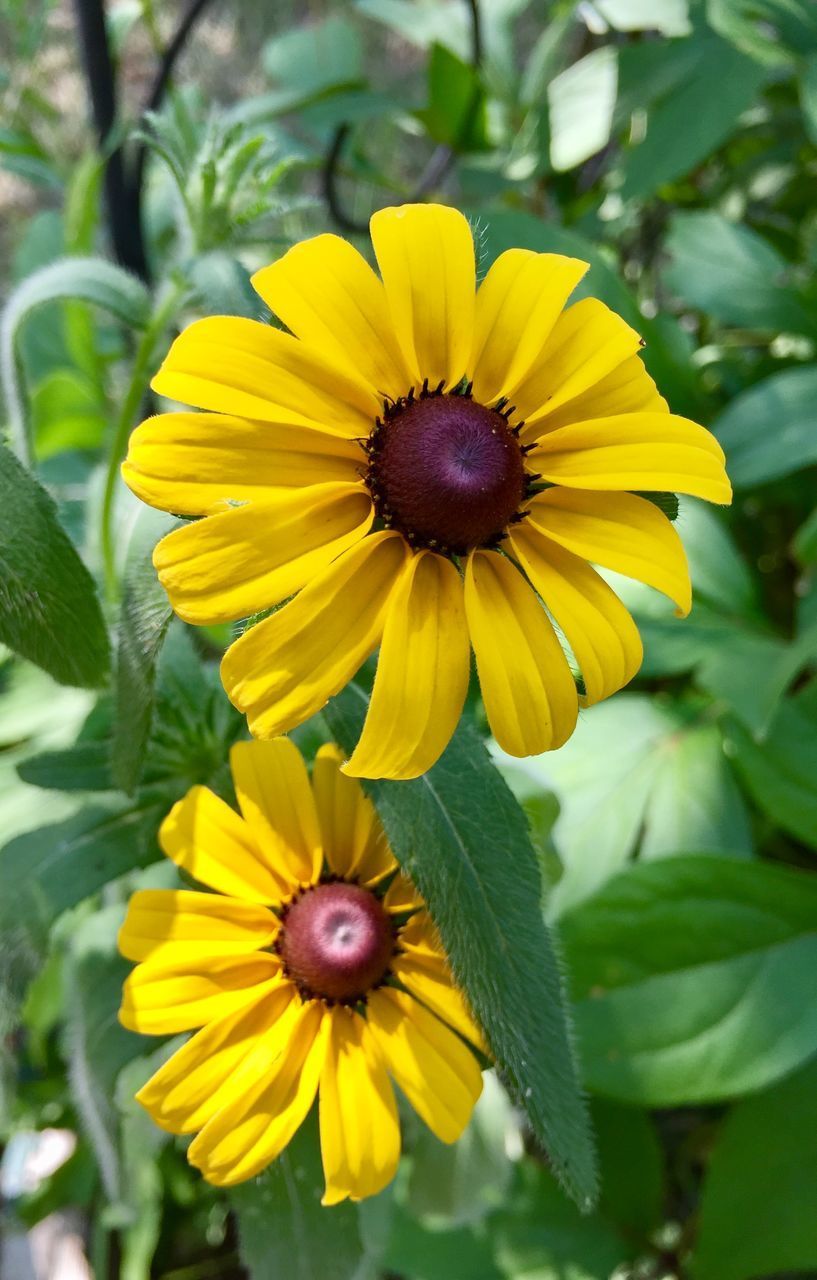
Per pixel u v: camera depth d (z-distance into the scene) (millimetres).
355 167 467
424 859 171
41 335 413
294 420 154
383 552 161
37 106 405
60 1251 424
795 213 481
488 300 170
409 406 166
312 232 418
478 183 440
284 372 155
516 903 172
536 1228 330
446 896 170
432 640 154
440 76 398
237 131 228
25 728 305
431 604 158
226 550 148
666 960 284
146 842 214
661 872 289
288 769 192
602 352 170
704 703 339
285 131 449
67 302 361
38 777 209
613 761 324
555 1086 166
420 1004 191
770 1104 297
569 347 173
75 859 212
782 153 461
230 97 604
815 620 326
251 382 153
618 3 397
